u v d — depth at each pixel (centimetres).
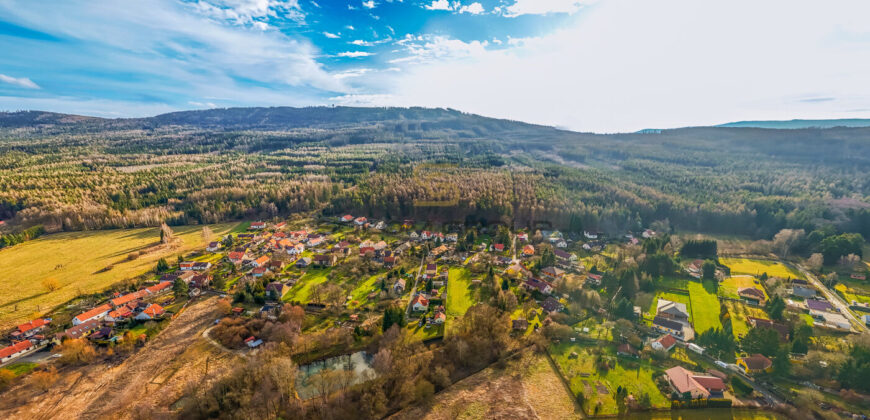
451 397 7819
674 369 7888
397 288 11800
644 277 11538
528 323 10050
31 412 7319
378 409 7388
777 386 7494
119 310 10575
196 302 11444
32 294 11762
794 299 10894
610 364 8362
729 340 8250
